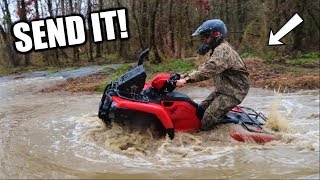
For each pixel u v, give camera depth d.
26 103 10.28
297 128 6.13
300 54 16.25
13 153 5.56
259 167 4.68
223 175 4.49
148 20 18.55
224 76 5.62
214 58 5.44
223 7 26.12
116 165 4.91
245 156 5.01
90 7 25.72
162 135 5.64
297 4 16.88
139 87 5.61
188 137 5.51
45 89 13.36
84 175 4.61
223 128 5.66
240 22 25.05
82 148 5.61
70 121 7.44
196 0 21.22
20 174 4.73
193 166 4.79
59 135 6.43
